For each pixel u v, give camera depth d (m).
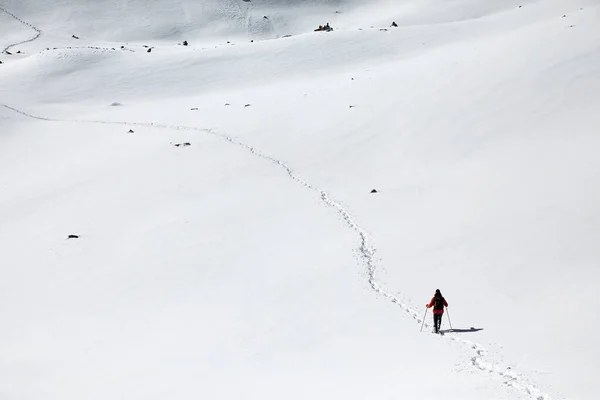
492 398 14.70
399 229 30.88
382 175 39.31
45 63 80.81
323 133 48.00
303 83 66.56
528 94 45.16
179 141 49.72
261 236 31.84
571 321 19.31
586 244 25.50
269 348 20.36
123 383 18.92
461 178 36.06
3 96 69.50
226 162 44.09
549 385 15.26
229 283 26.55
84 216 37.09
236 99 63.09
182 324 23.09
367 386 16.48
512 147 38.47
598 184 30.78
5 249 33.50
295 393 16.72
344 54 77.25
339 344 20.09
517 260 25.30
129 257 30.78
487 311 21.42
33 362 21.09
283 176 40.94
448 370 17.08
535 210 29.61
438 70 56.97
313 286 25.31
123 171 44.12
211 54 83.06
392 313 22.34
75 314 25.22
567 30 56.03
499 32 79.44
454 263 26.05
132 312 24.84
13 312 25.89
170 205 37.38
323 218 33.69
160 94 71.44
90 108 66.44
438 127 44.38
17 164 48.84
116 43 112.62
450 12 126.50
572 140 37.06
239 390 17.44
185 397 17.39
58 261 31.22
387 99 52.47
